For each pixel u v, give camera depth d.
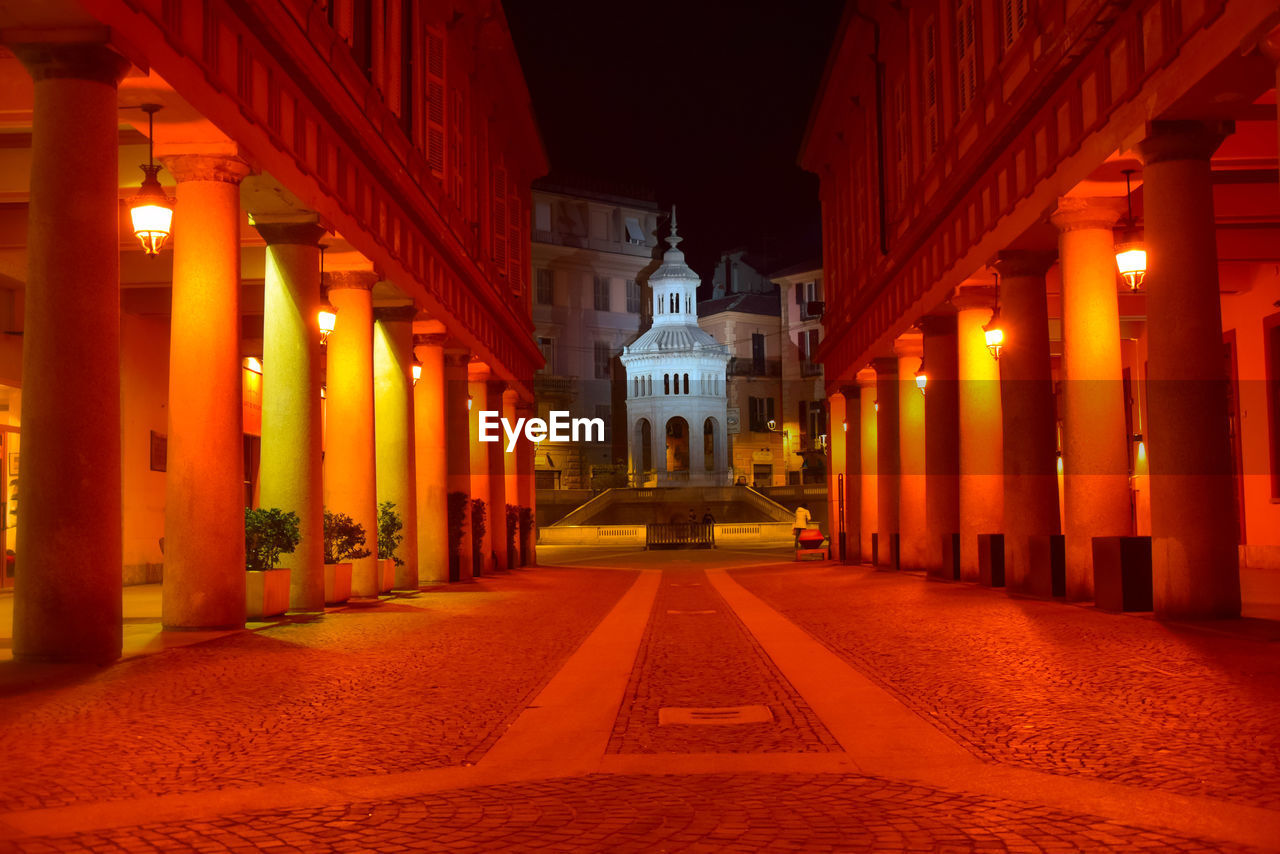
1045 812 5.77
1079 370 16.06
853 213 34.53
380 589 22.06
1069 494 16.36
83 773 6.87
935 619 15.62
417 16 23.59
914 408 28.06
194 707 9.03
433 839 5.48
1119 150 14.01
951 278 22.14
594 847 5.31
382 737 8.00
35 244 10.84
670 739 7.91
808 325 92.44
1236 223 18.52
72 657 10.84
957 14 22.53
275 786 6.59
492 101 33.50
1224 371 13.19
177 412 13.59
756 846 5.27
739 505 75.06
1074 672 10.30
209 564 13.62
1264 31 10.62
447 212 26.16
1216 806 5.80
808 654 12.48
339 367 19.72
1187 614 13.27
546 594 23.36
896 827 5.55
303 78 15.56
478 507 30.75
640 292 91.25
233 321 13.74
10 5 10.38
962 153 22.02
